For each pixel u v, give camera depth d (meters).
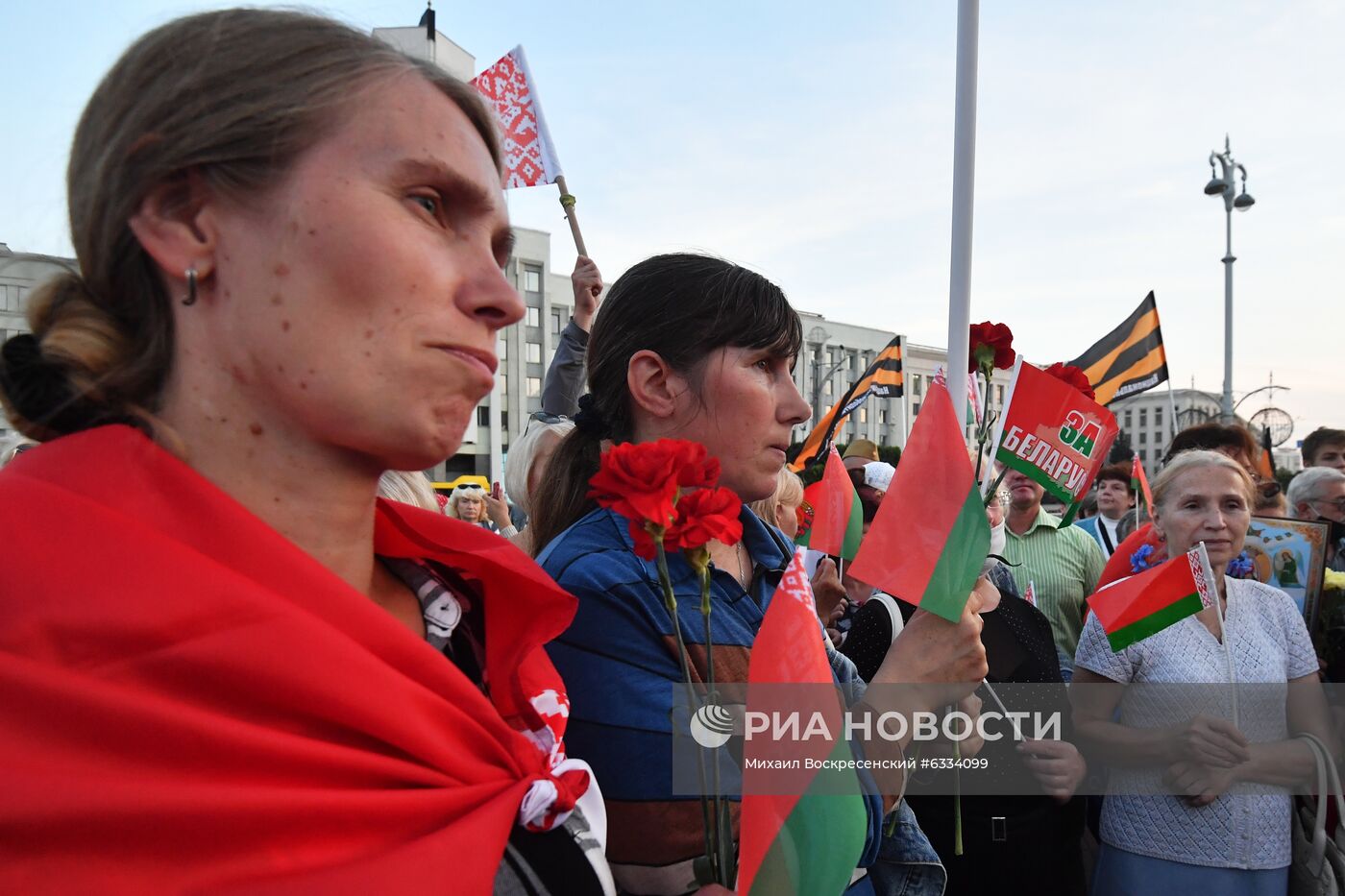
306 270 0.56
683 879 0.90
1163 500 2.48
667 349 1.15
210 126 0.54
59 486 0.52
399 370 0.58
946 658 1.09
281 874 0.50
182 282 0.58
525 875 0.69
